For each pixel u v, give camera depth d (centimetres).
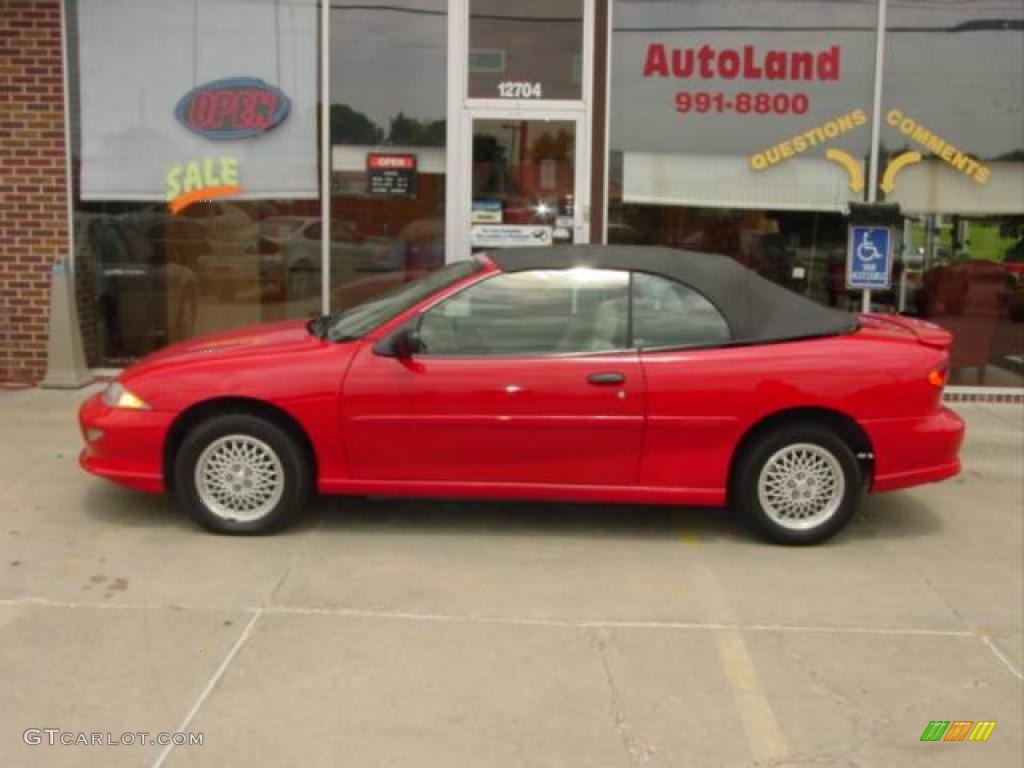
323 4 919
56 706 387
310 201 938
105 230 943
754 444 563
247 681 407
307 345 572
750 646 448
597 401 550
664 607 487
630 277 566
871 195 927
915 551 571
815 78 921
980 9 909
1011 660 442
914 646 453
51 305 916
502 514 618
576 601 492
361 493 565
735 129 928
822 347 562
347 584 505
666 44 922
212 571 518
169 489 575
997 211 928
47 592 488
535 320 562
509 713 388
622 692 406
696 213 937
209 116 933
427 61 925
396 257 943
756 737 377
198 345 608
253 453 561
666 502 566
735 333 562
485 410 550
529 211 938
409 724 379
